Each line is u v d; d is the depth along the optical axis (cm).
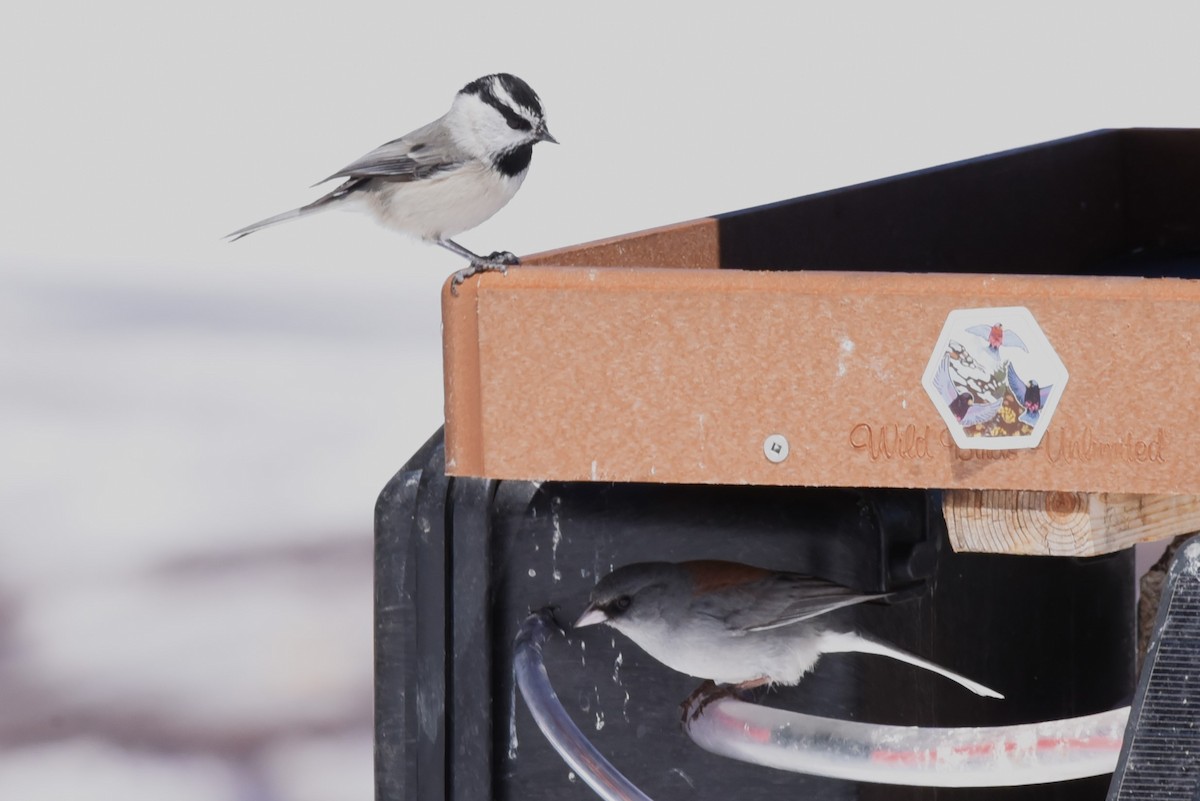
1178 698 495
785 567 575
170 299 3216
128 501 2253
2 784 1535
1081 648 748
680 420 510
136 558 2064
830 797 581
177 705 1712
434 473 590
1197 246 1041
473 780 592
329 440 2475
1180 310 471
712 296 505
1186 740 496
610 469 516
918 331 493
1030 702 696
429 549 590
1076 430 481
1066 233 1006
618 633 587
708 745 554
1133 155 1055
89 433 2517
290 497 2261
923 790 633
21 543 2139
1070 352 480
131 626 1903
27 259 3419
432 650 592
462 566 588
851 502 570
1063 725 520
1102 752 516
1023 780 520
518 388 520
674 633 563
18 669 1816
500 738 593
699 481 511
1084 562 751
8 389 2720
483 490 584
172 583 1995
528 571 589
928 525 574
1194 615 490
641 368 512
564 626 588
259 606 1930
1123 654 801
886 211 871
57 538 2148
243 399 2669
